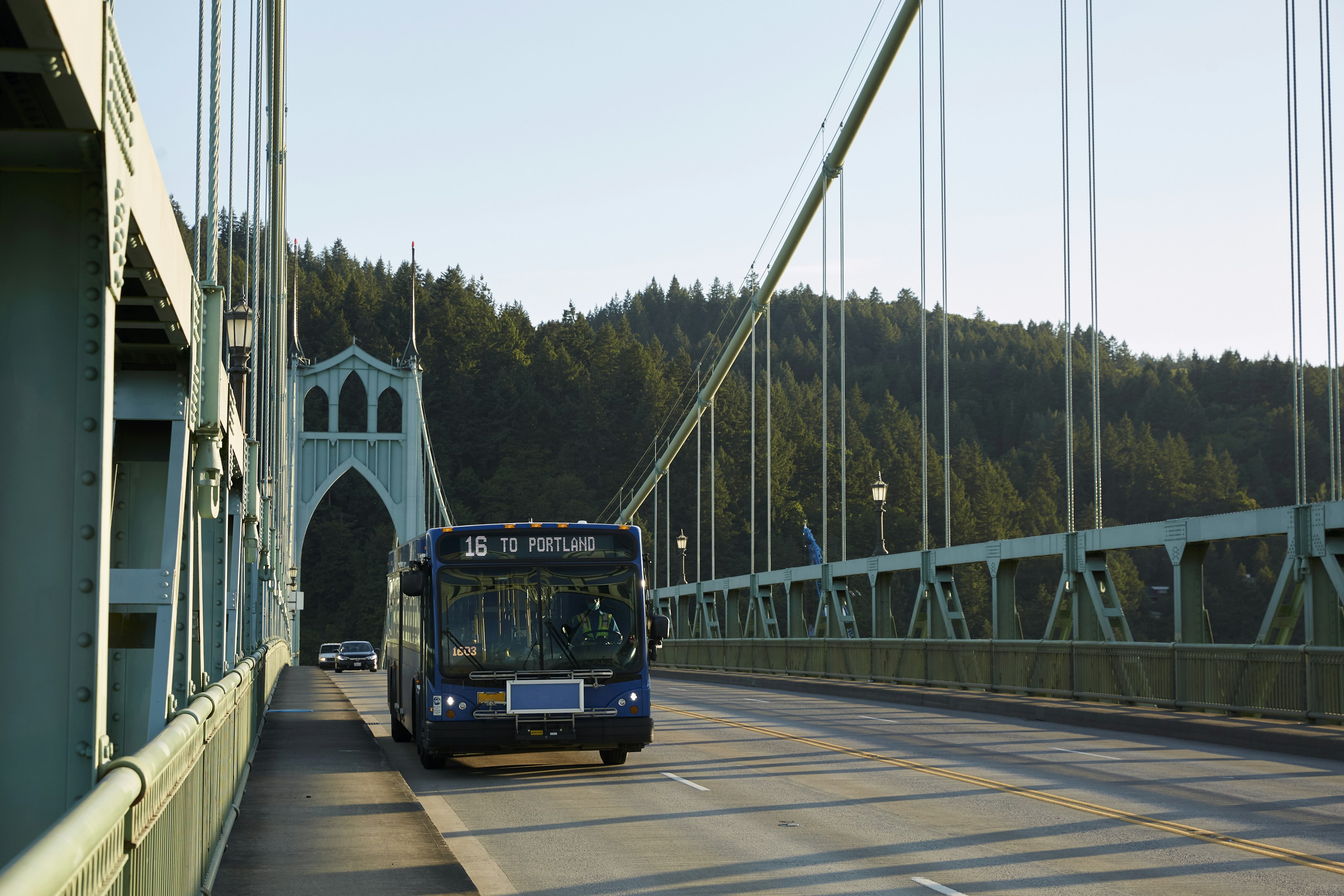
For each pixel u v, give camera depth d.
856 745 17.72
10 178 4.42
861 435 136.25
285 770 13.59
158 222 5.46
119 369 6.89
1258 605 90.69
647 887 8.21
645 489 70.31
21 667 4.38
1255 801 11.99
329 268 180.25
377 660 61.53
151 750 4.39
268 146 37.78
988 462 129.50
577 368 164.12
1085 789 12.90
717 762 15.70
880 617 33.78
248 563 18.89
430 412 157.25
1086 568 23.69
